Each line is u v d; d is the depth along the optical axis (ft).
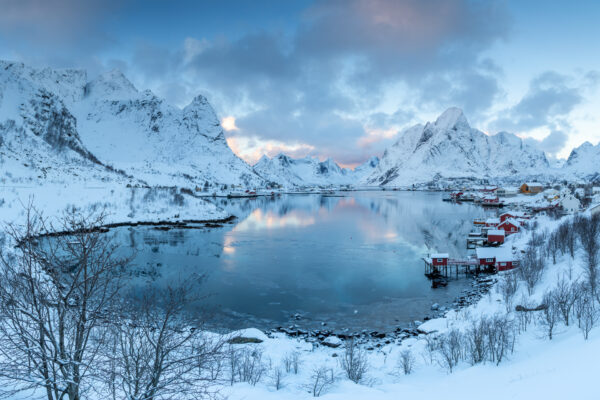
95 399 47.32
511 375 76.07
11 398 44.70
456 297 176.24
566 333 99.04
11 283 37.91
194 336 53.88
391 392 75.92
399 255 261.65
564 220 288.30
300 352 112.06
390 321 147.02
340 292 180.65
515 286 159.74
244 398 67.97
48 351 40.47
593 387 51.47
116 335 46.88
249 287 185.68
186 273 207.62
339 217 503.20
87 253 39.65
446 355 96.27
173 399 47.73
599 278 136.46
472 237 315.58
